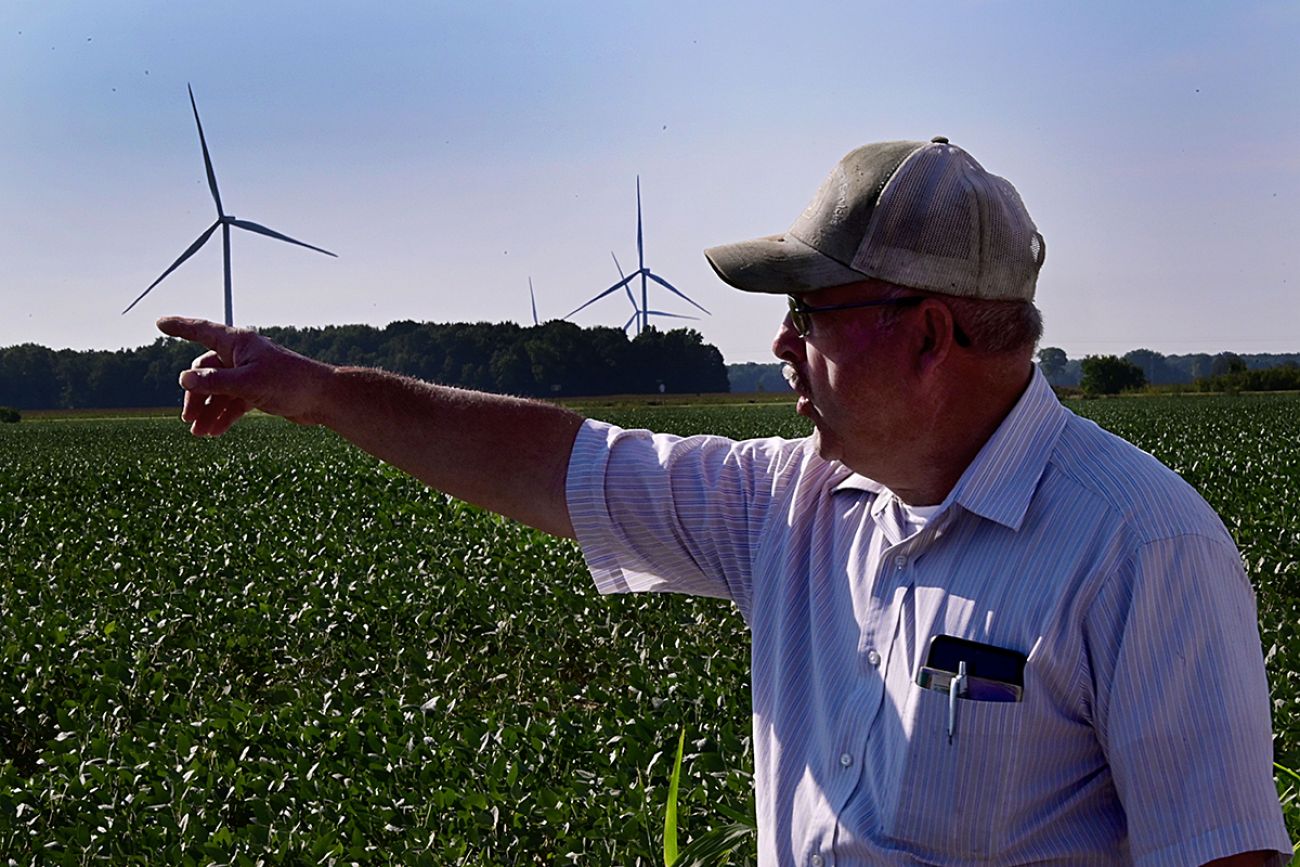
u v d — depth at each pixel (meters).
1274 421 49.00
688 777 5.93
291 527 17.06
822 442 2.41
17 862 5.80
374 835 5.78
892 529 2.38
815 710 2.44
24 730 8.58
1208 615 2.08
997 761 2.15
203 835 5.84
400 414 2.70
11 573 14.09
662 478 2.64
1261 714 2.10
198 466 30.67
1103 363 110.56
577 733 6.91
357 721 7.42
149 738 7.41
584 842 5.46
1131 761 2.10
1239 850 2.03
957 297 2.22
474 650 10.41
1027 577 2.17
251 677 9.89
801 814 2.39
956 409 2.27
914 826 2.20
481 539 14.95
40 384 134.50
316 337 117.06
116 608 11.91
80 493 24.14
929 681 2.20
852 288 2.28
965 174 2.23
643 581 2.79
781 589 2.54
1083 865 2.19
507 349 121.06
